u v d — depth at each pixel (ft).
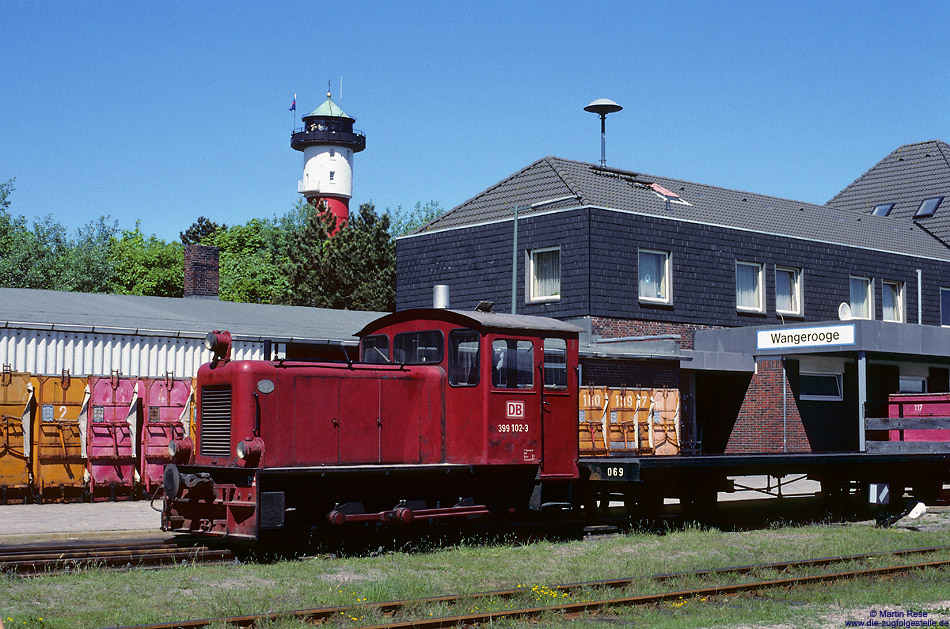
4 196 218.79
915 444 69.21
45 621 31.37
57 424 66.08
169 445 48.37
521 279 102.01
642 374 93.91
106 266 221.87
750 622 32.83
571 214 97.35
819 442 100.63
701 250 103.55
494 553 46.70
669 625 32.01
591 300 94.79
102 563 41.45
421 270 112.88
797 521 63.16
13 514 58.44
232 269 221.05
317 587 37.76
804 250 111.45
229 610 33.12
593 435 87.97
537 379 52.21
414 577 39.78
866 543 51.93
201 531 46.44
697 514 60.44
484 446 49.55
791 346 95.86
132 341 70.69
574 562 44.60
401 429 50.39
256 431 45.88
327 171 236.02
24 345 65.82
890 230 127.24
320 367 48.24
